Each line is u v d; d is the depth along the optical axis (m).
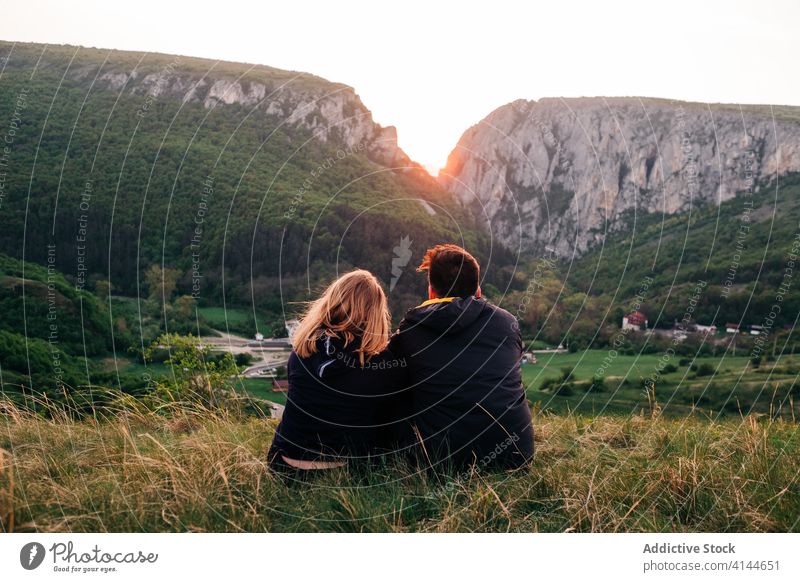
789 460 3.13
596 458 3.19
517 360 2.78
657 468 2.97
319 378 2.63
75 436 3.61
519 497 2.61
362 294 2.67
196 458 3.01
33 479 2.78
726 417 4.37
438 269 2.78
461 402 2.64
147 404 4.90
